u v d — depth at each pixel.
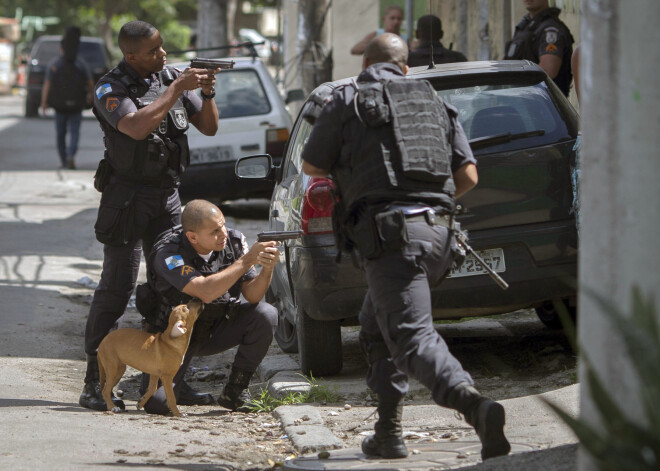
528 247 11.45
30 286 19.23
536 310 15.15
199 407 12.03
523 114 11.84
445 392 7.73
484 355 13.73
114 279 11.79
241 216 29.03
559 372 12.27
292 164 13.95
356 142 8.15
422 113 8.20
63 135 39.25
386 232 7.87
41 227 26.38
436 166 8.07
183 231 11.06
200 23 46.75
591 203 6.04
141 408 11.71
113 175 11.71
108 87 11.40
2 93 92.12
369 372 8.62
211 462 8.89
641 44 5.79
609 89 5.89
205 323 11.43
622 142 5.87
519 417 9.88
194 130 26.45
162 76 11.87
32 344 15.09
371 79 8.36
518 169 11.48
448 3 29.36
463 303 11.54
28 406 11.24
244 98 26.92
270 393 12.48
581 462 5.97
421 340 7.88
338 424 10.61
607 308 5.43
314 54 28.14
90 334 11.77
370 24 37.88
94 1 127.06
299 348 12.88
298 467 8.48
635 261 5.87
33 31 130.50
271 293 15.59
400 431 8.64
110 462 8.66
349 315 11.66
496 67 12.34
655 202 5.83
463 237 8.48
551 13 17.30
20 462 8.48
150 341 10.99
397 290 7.97
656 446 5.24
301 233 11.31
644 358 5.31
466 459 8.44
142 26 11.45
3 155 43.91
